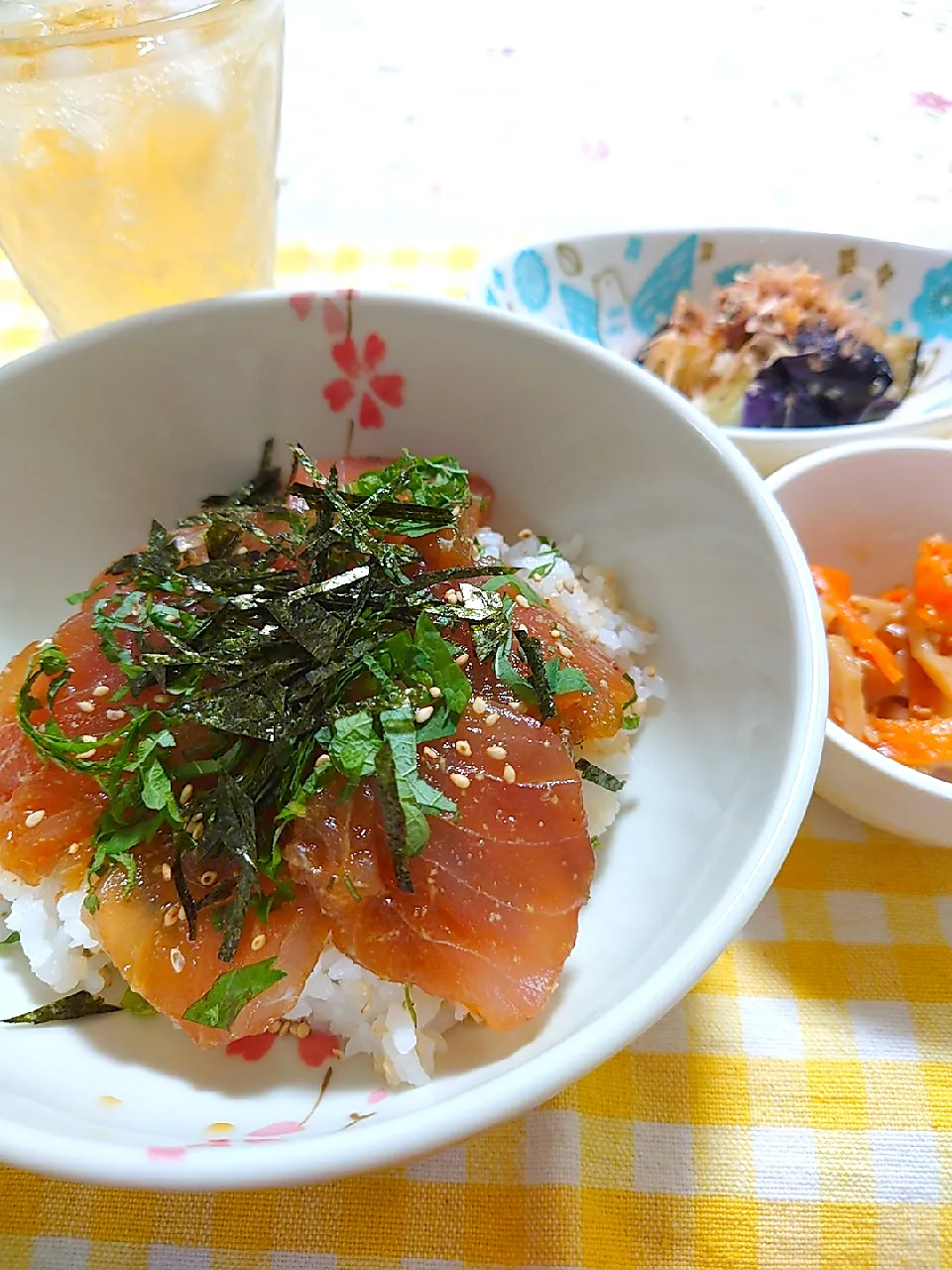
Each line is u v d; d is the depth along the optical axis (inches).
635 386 7.8
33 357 7.9
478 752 6.5
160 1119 5.6
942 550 9.4
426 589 7.3
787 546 6.6
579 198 14.8
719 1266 6.2
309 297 8.3
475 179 15.0
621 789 7.5
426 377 8.6
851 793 7.8
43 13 9.0
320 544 7.6
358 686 6.7
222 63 9.1
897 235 14.1
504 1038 6.0
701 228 12.9
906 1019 7.2
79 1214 6.3
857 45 18.3
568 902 6.2
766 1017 7.1
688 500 7.6
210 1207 6.3
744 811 6.0
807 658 6.1
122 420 8.5
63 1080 5.9
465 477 8.2
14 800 6.7
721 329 12.6
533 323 8.1
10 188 9.2
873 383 12.0
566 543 8.8
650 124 16.4
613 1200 6.4
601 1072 6.8
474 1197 6.4
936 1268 6.2
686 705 7.6
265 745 6.6
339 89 16.8
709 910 5.3
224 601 7.2
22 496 8.3
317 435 9.0
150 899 6.3
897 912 7.7
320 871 6.1
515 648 7.2
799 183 15.3
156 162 9.0
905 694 9.3
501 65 17.6
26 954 6.8
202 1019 5.8
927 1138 6.6
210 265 10.0
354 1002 6.5
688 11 19.1
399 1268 6.1
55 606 8.7
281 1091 6.1
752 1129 6.7
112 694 7.1
